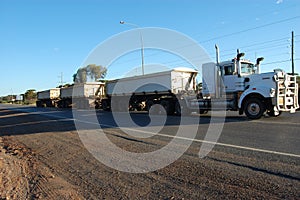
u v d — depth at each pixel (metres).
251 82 12.70
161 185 4.24
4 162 6.22
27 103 71.06
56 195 4.09
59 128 11.54
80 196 4.02
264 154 5.69
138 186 4.27
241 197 3.59
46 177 4.99
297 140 7.07
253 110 12.30
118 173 4.97
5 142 9.12
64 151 7.04
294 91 12.47
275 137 7.61
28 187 4.53
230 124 10.74
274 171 4.53
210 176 4.46
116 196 3.93
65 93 34.78
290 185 3.89
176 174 4.69
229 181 4.18
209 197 3.66
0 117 20.14
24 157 6.68
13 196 4.16
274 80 11.80
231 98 13.68
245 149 6.24
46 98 42.34
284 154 5.62
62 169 5.45
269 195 3.60
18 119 17.25
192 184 4.17
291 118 12.30
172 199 3.69
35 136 9.85
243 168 4.78
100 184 4.47
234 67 13.52
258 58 14.30
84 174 5.04
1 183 4.78
